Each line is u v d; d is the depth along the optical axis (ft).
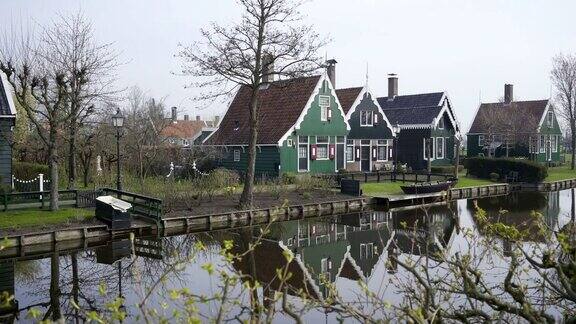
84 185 84.33
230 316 25.20
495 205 85.56
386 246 52.37
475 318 18.92
